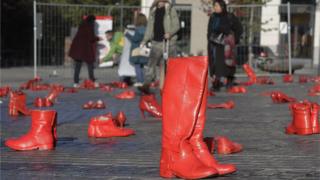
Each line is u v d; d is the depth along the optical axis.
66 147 10.06
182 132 7.68
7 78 27.91
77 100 17.89
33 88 21.44
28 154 9.47
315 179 7.59
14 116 14.20
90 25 22.88
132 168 8.38
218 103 16.38
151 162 8.77
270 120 13.12
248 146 9.93
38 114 9.87
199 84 7.73
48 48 28.47
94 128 11.12
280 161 8.69
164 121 7.74
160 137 11.03
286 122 12.76
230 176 7.76
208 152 7.87
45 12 28.30
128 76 23.34
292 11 32.75
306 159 8.83
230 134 11.21
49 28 28.38
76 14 28.53
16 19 45.31
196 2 30.00
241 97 18.30
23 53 44.69
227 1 30.45
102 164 8.67
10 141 9.94
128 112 14.88
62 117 14.05
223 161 8.66
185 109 7.71
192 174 7.49
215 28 19.88
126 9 28.44
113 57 27.53
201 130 7.83
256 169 8.16
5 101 17.55
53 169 8.37
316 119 10.97
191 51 30.02
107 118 11.20
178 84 7.75
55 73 28.44
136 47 22.41
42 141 9.84
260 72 29.33
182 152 7.63
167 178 7.69
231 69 20.28
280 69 29.36
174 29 18.48
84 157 9.18
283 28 29.05
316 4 32.84
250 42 29.31
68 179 7.78
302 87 22.02
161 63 18.75
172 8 18.58
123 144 10.34
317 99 17.44
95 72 28.02
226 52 20.00
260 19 29.91
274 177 7.71
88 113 14.79
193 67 7.75
